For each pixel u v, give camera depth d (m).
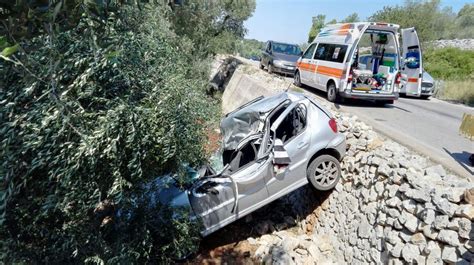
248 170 5.79
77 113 3.24
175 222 4.89
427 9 23.48
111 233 4.42
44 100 3.09
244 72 18.22
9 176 3.15
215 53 19.59
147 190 4.61
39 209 3.65
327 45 11.66
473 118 5.77
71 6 1.73
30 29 1.60
